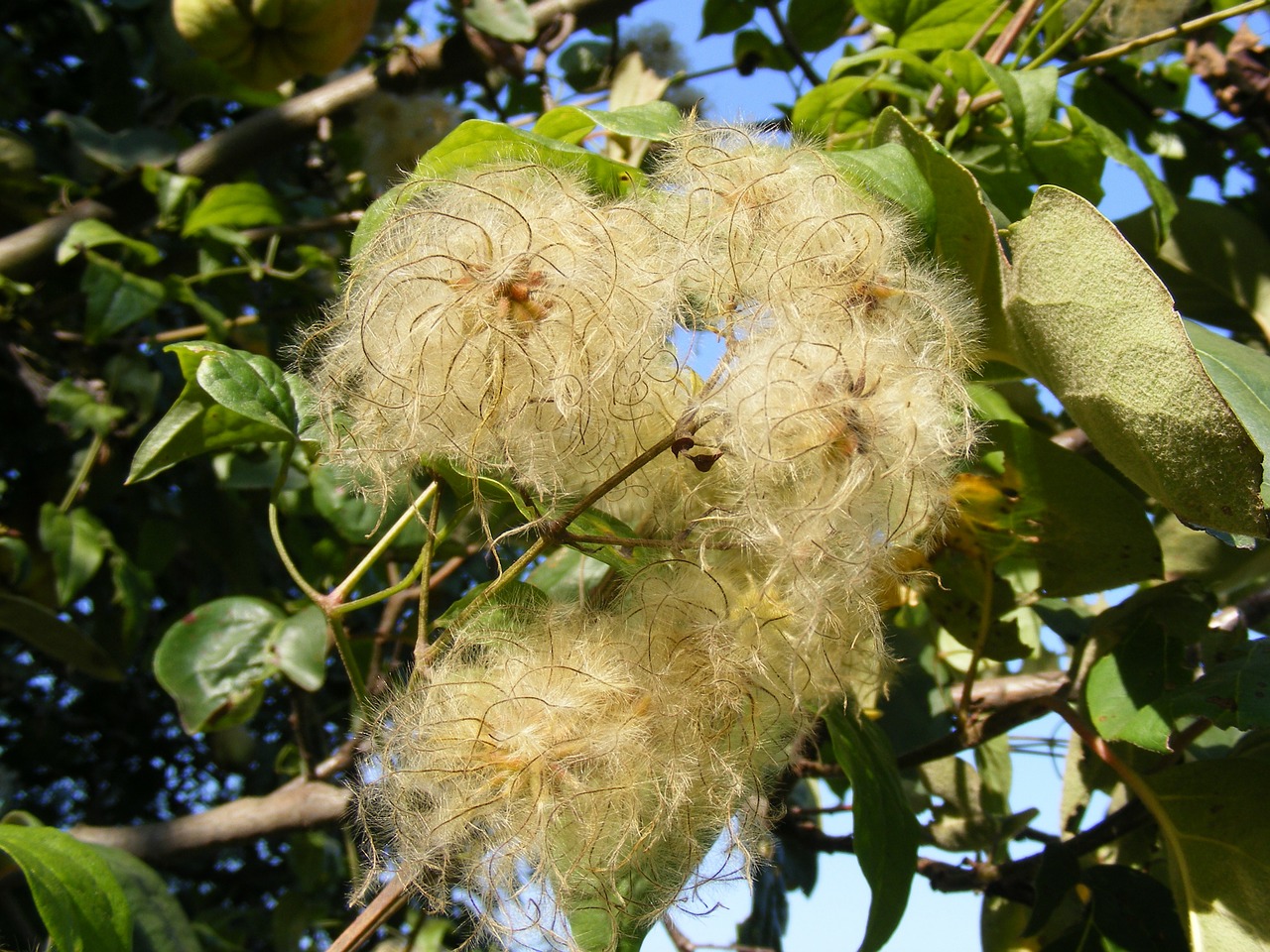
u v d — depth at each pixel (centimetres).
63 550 39
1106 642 25
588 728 18
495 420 18
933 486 18
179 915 27
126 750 75
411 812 19
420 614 19
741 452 17
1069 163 29
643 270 18
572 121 23
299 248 44
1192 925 21
